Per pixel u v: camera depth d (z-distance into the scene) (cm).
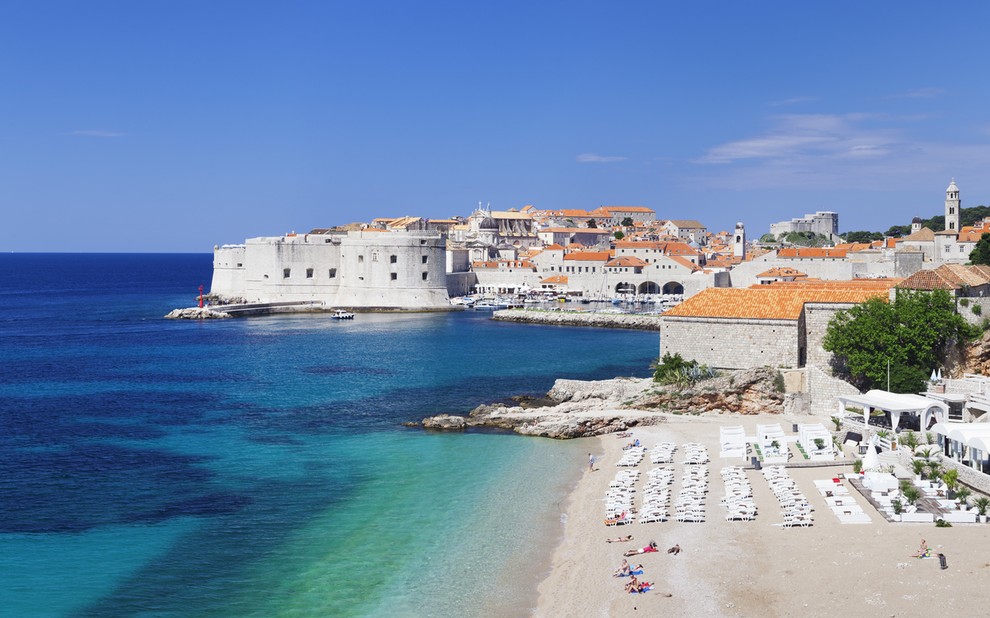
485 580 4522
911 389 7644
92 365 12475
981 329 8162
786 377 8169
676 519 5144
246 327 18238
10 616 4162
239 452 7200
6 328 18325
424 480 6338
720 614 3941
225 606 4266
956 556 4372
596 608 4081
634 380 9475
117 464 6831
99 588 4478
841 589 4100
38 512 5650
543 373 11456
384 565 4734
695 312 8912
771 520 5069
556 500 5812
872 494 5388
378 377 11138
